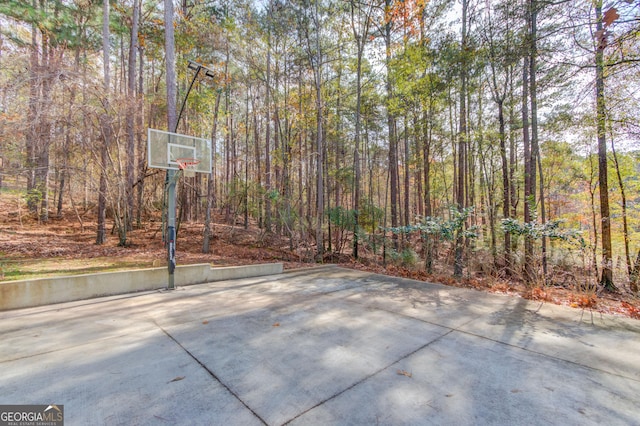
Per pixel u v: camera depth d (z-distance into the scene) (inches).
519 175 394.0
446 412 72.7
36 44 370.6
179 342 114.3
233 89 505.4
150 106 465.1
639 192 405.7
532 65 248.5
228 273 246.4
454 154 436.8
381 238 394.6
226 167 733.3
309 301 177.8
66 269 232.7
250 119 695.1
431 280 251.6
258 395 78.9
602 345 116.4
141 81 519.2
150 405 73.6
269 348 109.8
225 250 418.3
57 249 320.8
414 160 433.1
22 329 126.4
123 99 342.6
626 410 75.3
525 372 94.4
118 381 85.0
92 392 79.1
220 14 410.0
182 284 219.8
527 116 354.6
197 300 177.9
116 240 405.1
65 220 506.6
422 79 337.4
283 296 189.6
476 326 137.3
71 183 436.8
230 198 559.5
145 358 100.2
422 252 344.2
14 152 298.5
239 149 773.3
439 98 342.6
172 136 238.2
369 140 594.6
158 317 145.0
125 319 141.3
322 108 406.6
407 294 197.5
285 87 465.7
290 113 438.6
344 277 257.8
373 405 75.0
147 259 306.2
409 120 396.5
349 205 627.5
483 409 74.4
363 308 164.2
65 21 374.3
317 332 126.9
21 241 342.3
